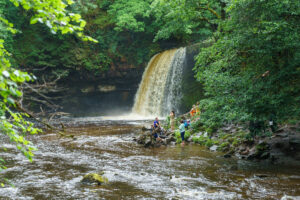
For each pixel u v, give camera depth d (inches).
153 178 334.3
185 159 443.2
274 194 268.7
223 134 578.6
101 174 347.3
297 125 478.9
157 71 1393.9
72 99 1488.7
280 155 424.8
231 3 380.8
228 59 435.8
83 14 1523.1
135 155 479.5
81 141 634.8
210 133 607.8
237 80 393.1
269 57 368.5
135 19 1407.5
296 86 364.5
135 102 1558.8
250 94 376.8
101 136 717.9
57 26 105.7
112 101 1594.5
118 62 1536.7
